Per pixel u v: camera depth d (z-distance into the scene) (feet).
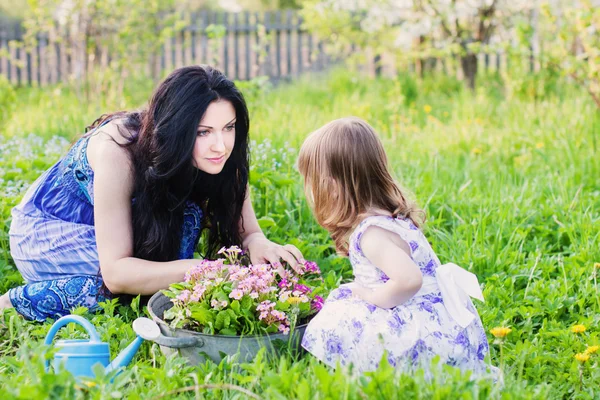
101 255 9.41
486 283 11.12
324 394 6.19
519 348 8.60
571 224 12.97
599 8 22.07
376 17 30.94
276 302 8.16
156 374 7.26
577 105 21.84
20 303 9.86
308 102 29.14
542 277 11.19
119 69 29.45
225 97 9.15
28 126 23.20
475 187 15.75
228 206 10.32
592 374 8.13
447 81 31.65
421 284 7.70
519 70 26.43
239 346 7.80
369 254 7.93
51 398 6.00
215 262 8.50
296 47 41.06
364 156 8.17
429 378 7.37
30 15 34.68
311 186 8.53
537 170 17.12
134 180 9.44
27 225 10.43
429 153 18.38
